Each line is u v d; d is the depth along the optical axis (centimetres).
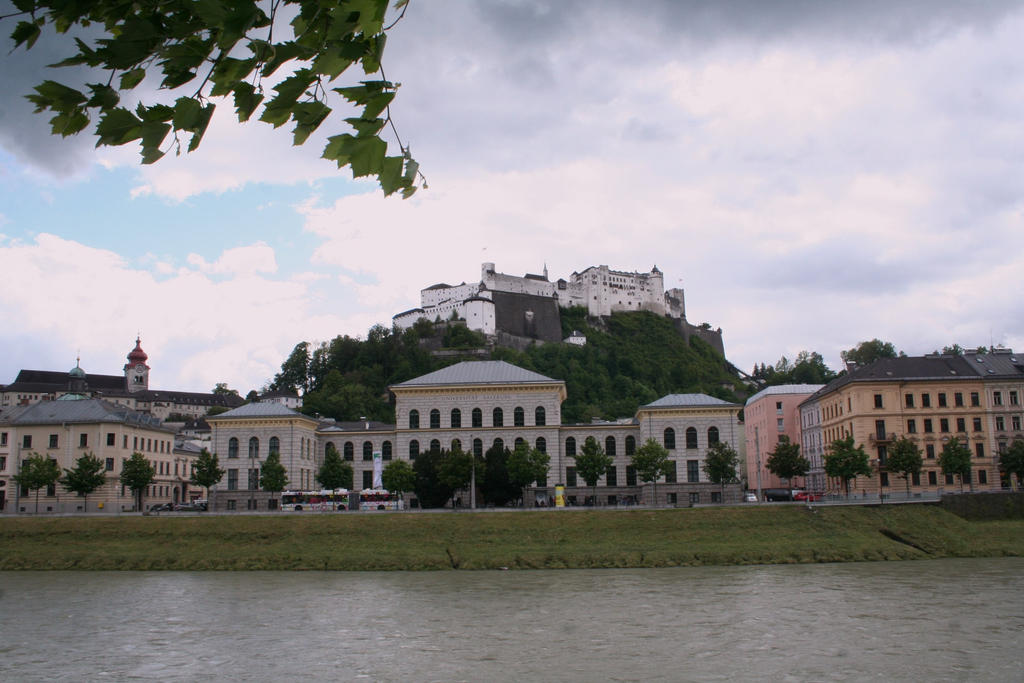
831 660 4656
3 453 14162
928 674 4334
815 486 17462
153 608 6769
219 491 14288
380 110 934
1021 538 10425
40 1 832
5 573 9119
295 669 4662
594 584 7869
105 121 850
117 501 14262
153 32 820
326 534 10262
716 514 10825
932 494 13388
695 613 6194
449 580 8331
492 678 4406
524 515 10819
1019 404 14425
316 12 870
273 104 905
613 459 14788
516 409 14625
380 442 15450
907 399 14562
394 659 4872
